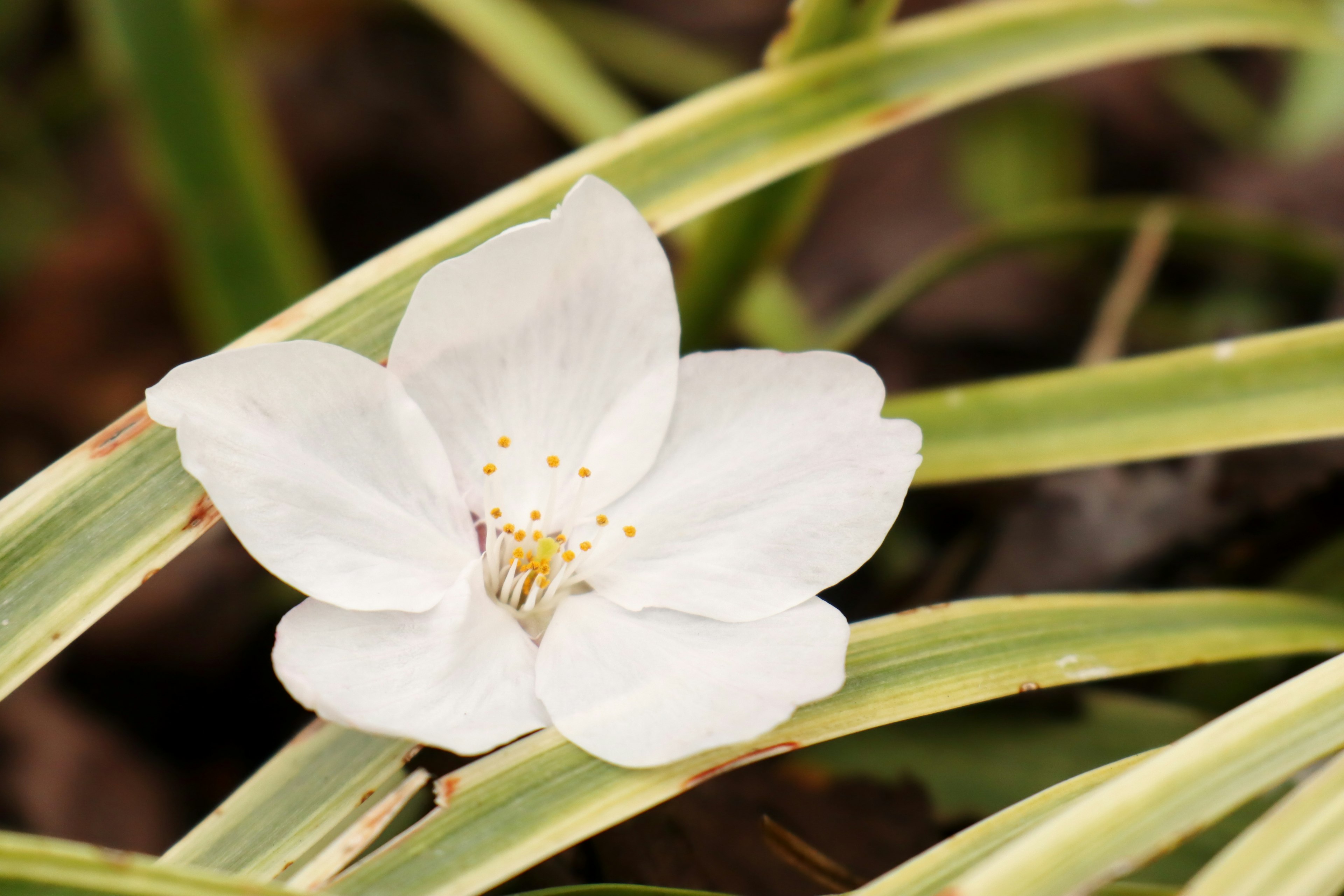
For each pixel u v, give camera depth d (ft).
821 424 0.90
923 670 0.89
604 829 0.87
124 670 1.04
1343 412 0.93
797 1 0.95
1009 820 0.87
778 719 0.87
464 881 0.86
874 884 0.87
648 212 0.93
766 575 0.89
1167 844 0.85
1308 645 0.92
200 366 0.87
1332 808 0.85
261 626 1.04
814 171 0.97
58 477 0.89
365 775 0.88
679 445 0.90
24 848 0.85
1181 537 0.98
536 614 0.90
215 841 0.88
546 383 0.90
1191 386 0.94
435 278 0.89
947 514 1.02
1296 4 0.99
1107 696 0.95
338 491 0.88
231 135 1.00
